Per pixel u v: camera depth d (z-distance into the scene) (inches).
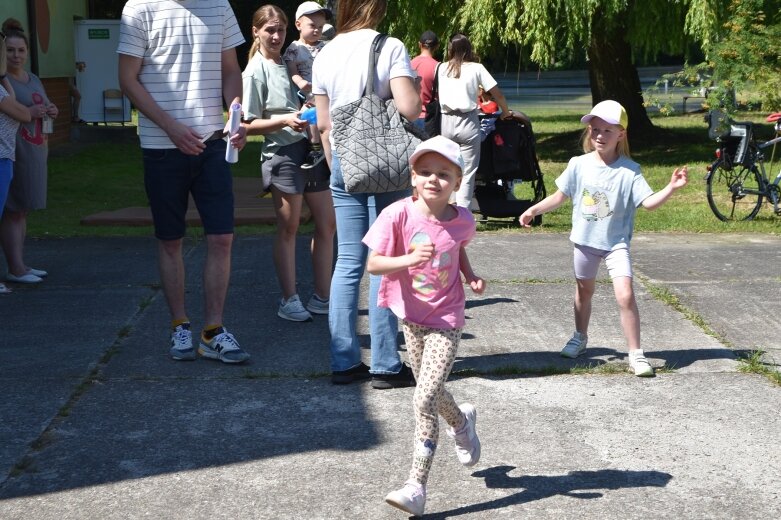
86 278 302.0
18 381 204.8
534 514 146.0
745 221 409.4
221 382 205.8
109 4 1261.1
